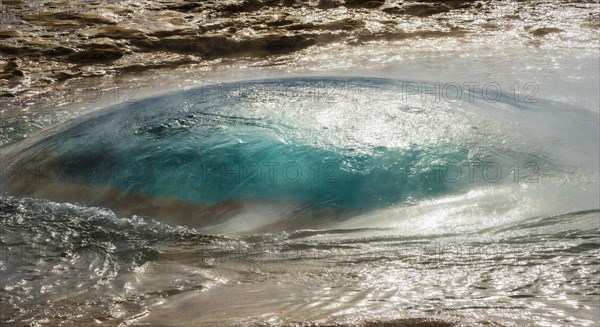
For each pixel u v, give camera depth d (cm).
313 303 428
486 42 1373
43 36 1412
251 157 577
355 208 552
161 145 612
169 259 518
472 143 591
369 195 557
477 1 1711
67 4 1733
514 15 1580
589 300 423
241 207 563
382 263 489
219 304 438
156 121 645
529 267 473
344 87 668
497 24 1507
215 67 1284
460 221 538
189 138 609
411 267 480
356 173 562
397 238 523
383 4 1680
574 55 1244
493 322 389
